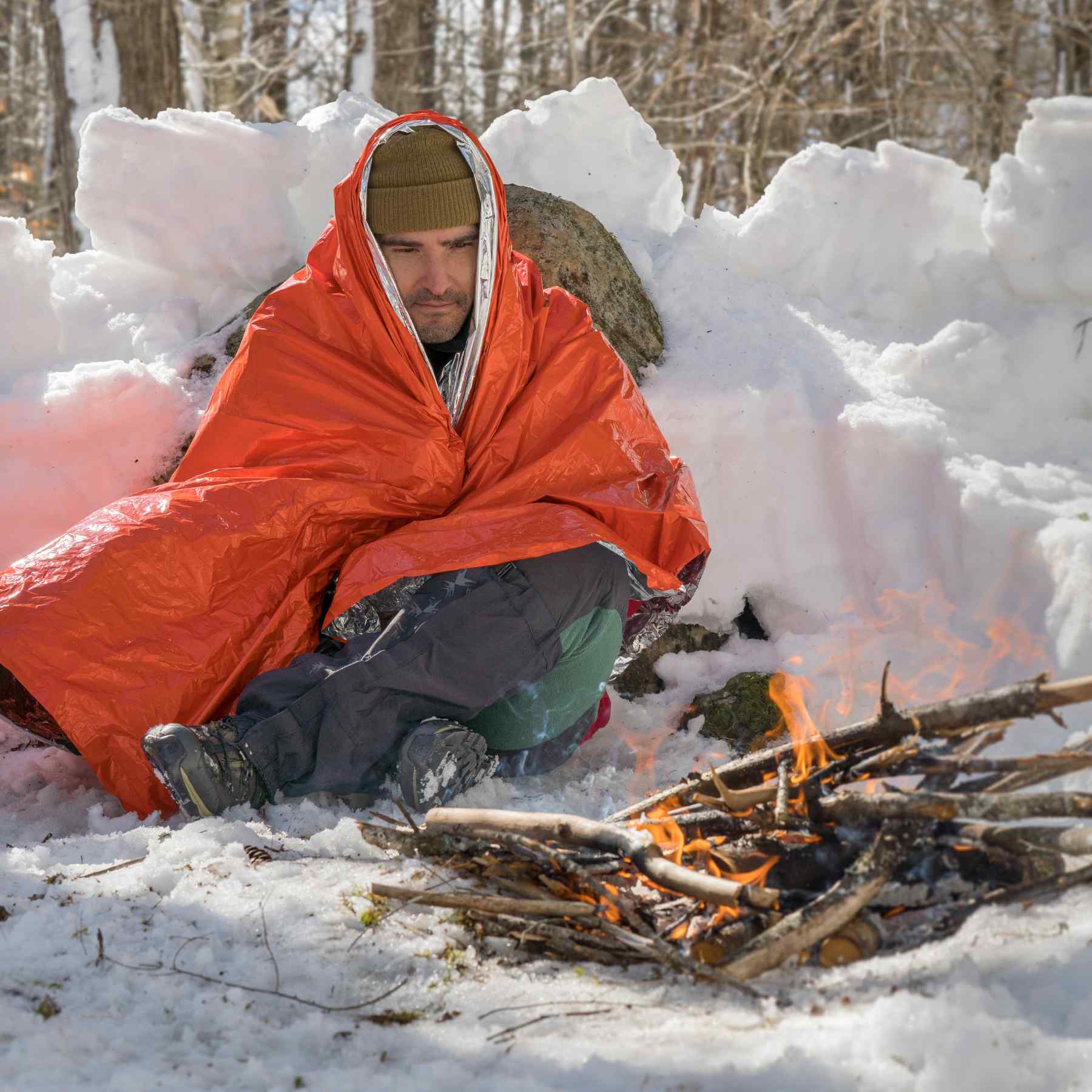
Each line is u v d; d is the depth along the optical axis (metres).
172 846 2.30
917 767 1.98
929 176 4.76
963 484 3.61
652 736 3.45
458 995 1.76
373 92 11.26
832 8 10.66
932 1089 1.37
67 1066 1.56
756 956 1.72
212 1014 1.70
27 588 2.78
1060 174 4.39
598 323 4.17
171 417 3.89
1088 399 4.13
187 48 12.31
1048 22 12.70
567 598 2.81
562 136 4.88
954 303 4.60
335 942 1.91
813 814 1.94
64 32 8.54
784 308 4.55
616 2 12.27
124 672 2.79
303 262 4.56
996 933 1.71
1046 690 1.93
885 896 1.88
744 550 3.90
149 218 4.53
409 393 3.11
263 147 4.50
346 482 3.03
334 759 2.69
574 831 2.00
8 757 3.32
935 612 3.54
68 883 2.16
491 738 2.94
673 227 5.01
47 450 3.78
